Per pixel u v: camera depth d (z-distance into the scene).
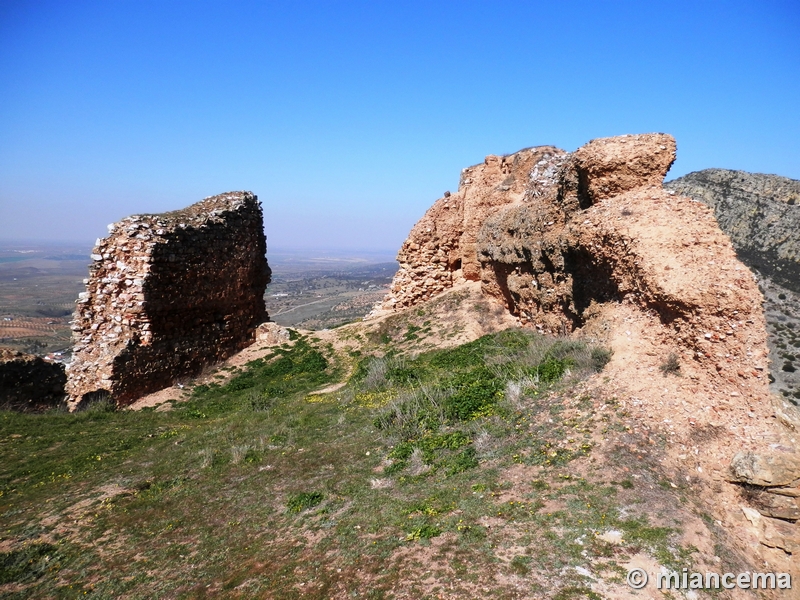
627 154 11.48
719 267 8.62
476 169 23.41
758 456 6.80
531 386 10.12
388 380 14.49
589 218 11.34
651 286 9.04
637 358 9.19
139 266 16.59
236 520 7.81
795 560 6.15
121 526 8.01
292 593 5.62
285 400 15.75
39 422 13.88
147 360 16.86
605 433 7.85
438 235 23.91
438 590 5.20
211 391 17.78
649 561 5.40
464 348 16.39
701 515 6.37
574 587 5.00
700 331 8.27
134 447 12.21
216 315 20.30
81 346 16.77
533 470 7.47
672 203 10.20
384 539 6.40
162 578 6.48
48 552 7.31
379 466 9.04
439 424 9.98
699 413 7.82
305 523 7.34
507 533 6.02
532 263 15.75
